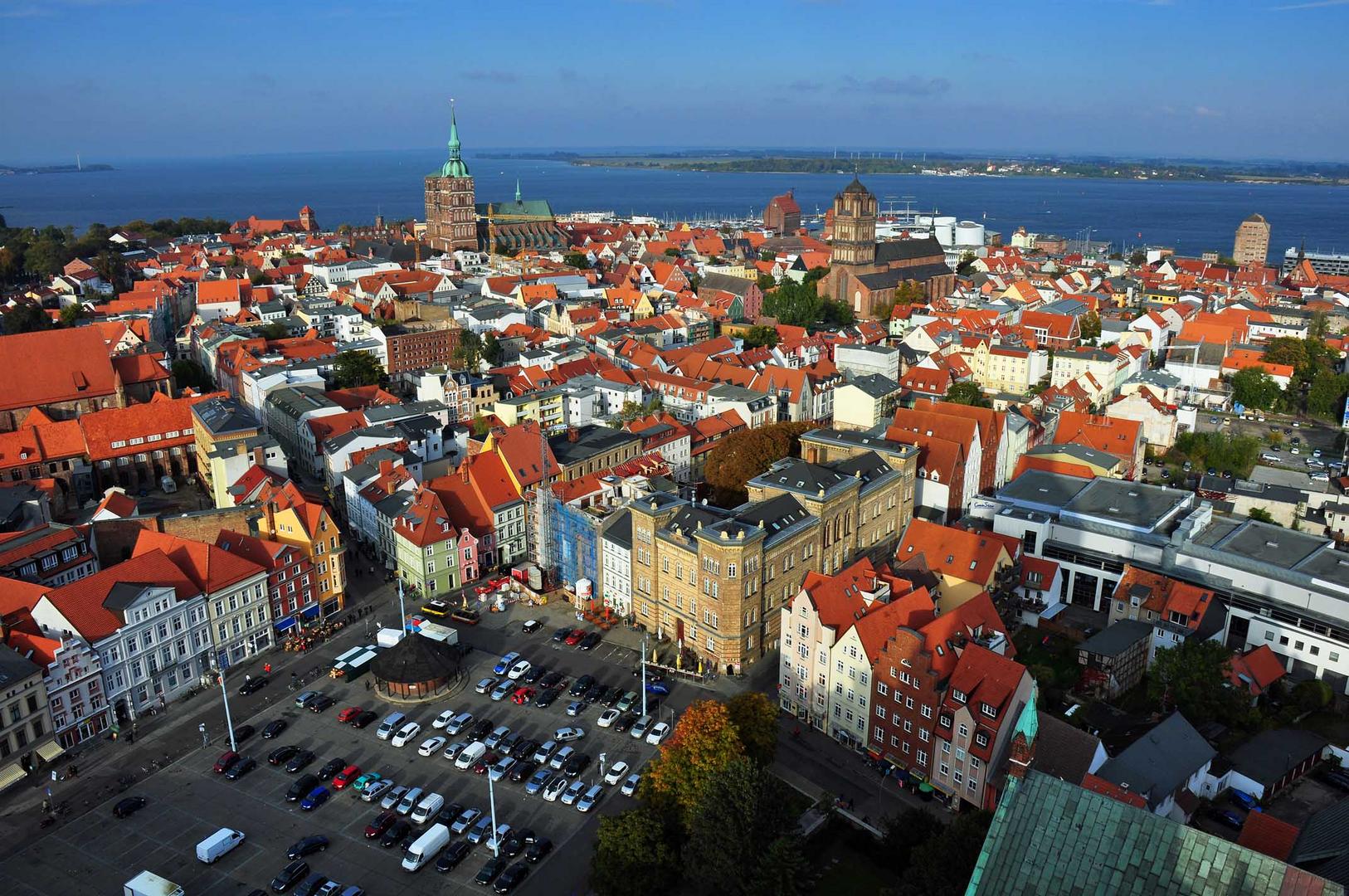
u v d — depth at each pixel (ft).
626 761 397.80
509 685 447.42
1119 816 218.59
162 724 424.05
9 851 345.10
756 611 465.88
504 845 348.38
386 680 440.04
